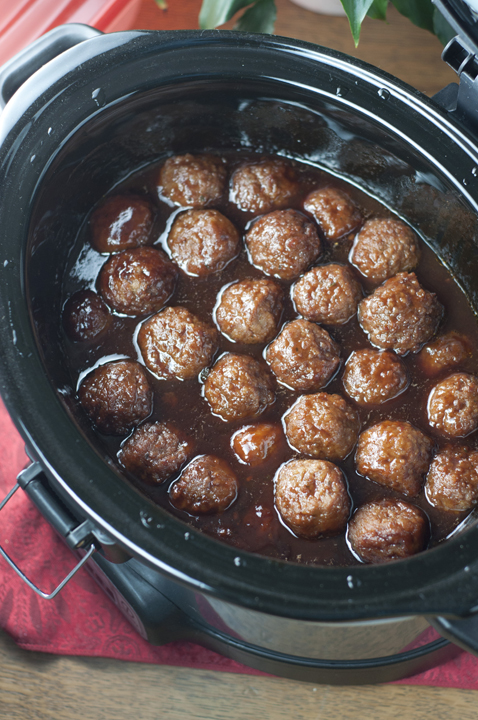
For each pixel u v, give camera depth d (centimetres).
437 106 52
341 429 52
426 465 52
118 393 52
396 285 54
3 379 47
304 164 57
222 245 55
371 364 53
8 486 60
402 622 48
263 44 53
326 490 50
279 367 53
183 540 45
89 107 51
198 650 57
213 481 51
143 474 51
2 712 56
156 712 56
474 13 50
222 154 58
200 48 52
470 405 52
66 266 55
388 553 50
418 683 56
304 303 54
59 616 57
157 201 57
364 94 52
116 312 54
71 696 56
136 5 65
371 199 57
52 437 47
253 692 56
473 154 51
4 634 57
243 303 53
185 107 54
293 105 54
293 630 48
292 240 54
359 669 54
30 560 58
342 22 67
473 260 53
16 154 50
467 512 51
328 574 45
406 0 60
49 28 65
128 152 55
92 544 48
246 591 45
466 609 45
